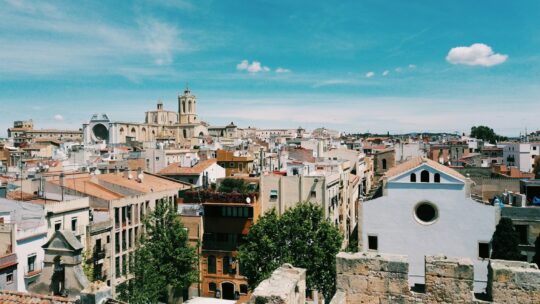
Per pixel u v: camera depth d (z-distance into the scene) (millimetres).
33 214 51469
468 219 40375
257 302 12266
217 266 61094
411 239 41656
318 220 47438
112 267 60406
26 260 47781
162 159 129625
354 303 14477
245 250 47594
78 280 16094
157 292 50062
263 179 63688
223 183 65500
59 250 16391
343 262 14578
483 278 38656
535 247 42094
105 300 15039
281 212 62594
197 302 46781
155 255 52031
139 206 66938
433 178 41156
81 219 57031
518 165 133750
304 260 44625
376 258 14281
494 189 63594
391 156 94625
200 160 108688
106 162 117812
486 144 184625
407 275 13969
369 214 42719
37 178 67438
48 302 15656
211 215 61562
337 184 71125
